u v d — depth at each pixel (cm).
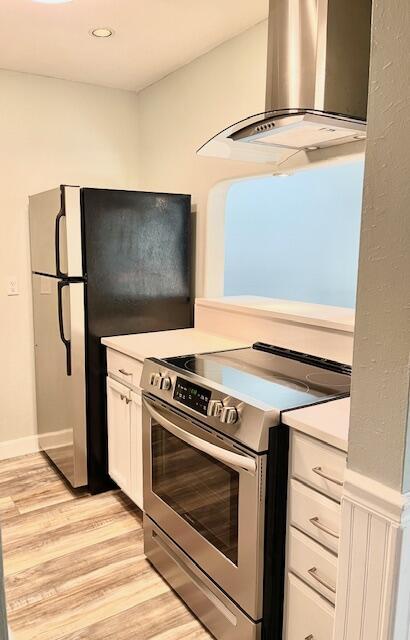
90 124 340
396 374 108
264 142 202
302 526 153
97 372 280
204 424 178
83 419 280
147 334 284
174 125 317
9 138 315
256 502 157
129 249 280
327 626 146
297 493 154
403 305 105
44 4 222
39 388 332
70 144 335
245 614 166
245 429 158
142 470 237
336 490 139
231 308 269
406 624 119
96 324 275
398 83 101
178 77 308
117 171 356
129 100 353
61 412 294
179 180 318
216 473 176
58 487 299
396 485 111
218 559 178
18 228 325
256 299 294
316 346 220
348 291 443
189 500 194
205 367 206
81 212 264
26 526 257
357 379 117
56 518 265
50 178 331
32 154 323
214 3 222
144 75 319
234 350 240
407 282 104
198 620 195
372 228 110
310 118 168
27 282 333
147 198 282
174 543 207
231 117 267
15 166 319
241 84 258
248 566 162
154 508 221
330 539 143
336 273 450
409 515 112
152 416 211
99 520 263
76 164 339
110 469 286
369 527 118
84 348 274
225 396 169
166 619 196
